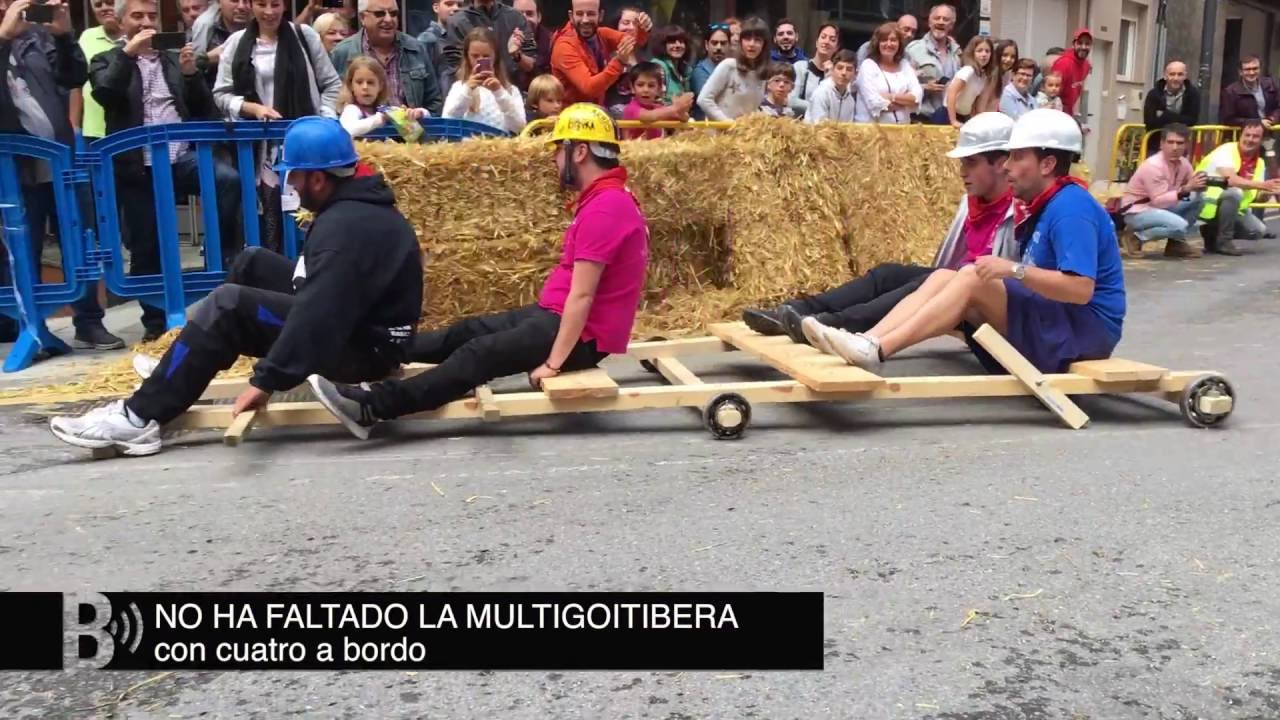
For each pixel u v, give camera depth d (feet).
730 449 13.05
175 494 11.44
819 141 21.47
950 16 31.27
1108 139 57.36
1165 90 41.81
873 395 13.74
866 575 9.20
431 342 14.60
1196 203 33.27
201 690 7.52
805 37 41.34
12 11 18.53
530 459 12.64
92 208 19.15
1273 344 19.40
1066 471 12.04
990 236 15.20
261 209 20.10
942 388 13.75
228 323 12.89
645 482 11.71
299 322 12.54
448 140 20.25
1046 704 7.23
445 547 9.86
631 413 14.88
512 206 18.44
